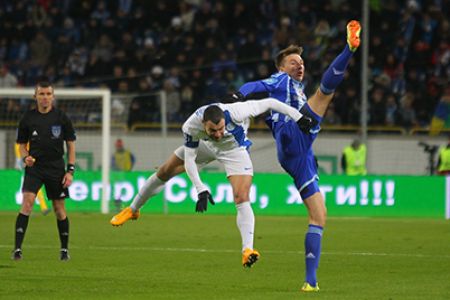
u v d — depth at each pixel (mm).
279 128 20438
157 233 34969
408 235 35094
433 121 54344
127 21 62625
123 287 20062
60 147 25375
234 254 27703
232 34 61594
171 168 22781
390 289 19984
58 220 25516
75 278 21578
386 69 57250
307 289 19594
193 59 58594
